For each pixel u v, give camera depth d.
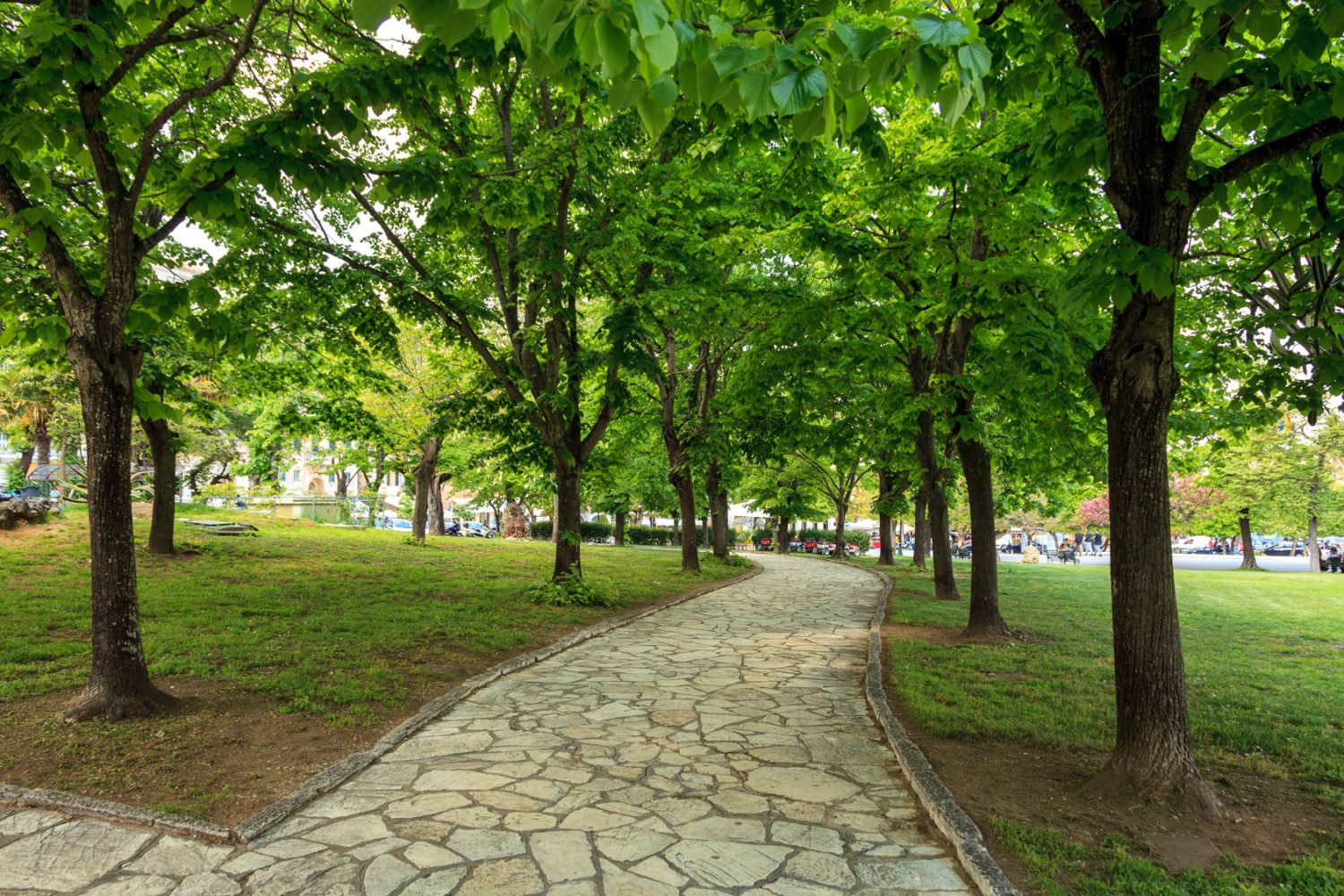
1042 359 7.69
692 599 15.89
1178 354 8.97
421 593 13.21
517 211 8.55
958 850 3.96
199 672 7.05
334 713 6.21
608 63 2.06
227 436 35.47
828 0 3.40
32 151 5.14
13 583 10.98
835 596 16.98
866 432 15.74
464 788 4.85
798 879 3.72
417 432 21.89
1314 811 4.52
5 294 8.67
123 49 5.52
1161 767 4.62
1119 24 4.53
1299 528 35.72
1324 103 4.45
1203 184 4.55
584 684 7.83
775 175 11.27
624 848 4.03
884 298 11.05
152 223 12.06
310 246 10.80
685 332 14.84
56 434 29.50
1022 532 67.44
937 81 2.33
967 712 6.53
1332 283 6.66
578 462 14.26
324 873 3.70
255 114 10.86
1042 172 5.96
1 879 3.58
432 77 5.96
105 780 4.66
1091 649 9.93
